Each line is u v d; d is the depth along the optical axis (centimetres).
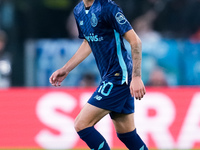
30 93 2067
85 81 2866
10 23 3350
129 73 1220
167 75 2884
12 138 2050
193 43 2891
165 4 3450
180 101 2066
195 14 3422
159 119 2052
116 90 1203
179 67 2884
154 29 3422
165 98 2062
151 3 3456
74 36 3456
